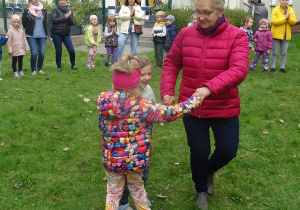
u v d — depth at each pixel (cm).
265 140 539
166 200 377
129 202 368
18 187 396
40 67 931
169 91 338
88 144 512
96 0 1559
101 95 278
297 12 1875
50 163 454
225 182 416
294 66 1066
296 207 370
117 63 267
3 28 1670
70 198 380
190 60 320
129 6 1033
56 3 1598
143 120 277
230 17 1475
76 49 1350
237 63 296
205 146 332
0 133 538
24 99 709
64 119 610
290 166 458
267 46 968
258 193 396
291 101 733
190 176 430
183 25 1400
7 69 977
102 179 418
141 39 1480
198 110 321
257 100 739
